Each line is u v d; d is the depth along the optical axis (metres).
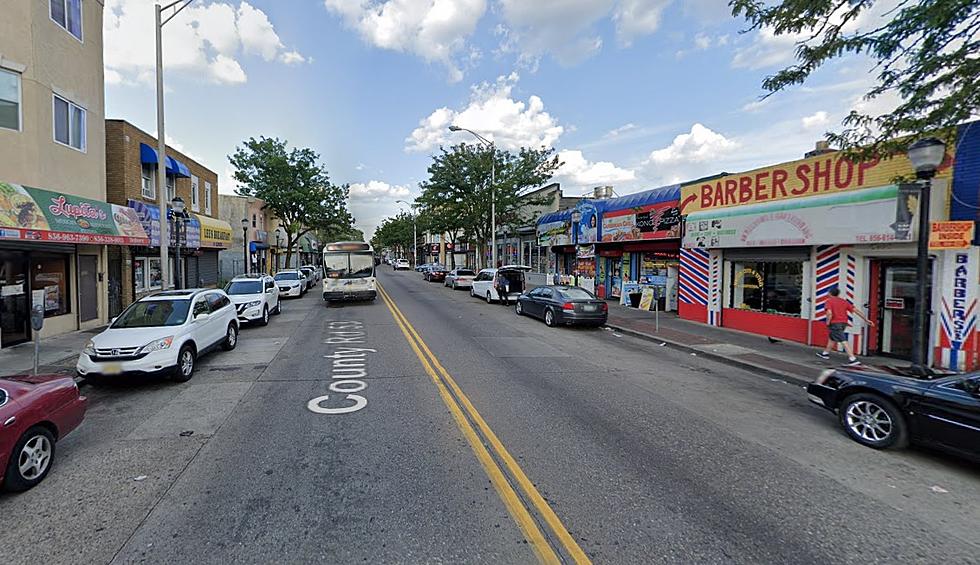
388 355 10.30
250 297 14.72
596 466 4.87
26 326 11.70
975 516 4.04
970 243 8.66
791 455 5.25
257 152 35.22
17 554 3.42
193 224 21.12
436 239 74.31
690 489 4.42
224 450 5.25
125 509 4.03
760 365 9.57
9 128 10.80
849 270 10.81
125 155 16.42
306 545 3.50
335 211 38.97
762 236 12.39
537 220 30.67
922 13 5.49
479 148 28.33
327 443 5.41
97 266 14.55
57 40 12.03
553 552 3.44
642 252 19.78
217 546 3.49
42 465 4.57
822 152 13.49
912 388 5.26
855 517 3.98
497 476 4.61
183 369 8.14
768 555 3.44
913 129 6.20
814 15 6.23
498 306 21.00
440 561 3.33
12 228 9.77
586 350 11.36
